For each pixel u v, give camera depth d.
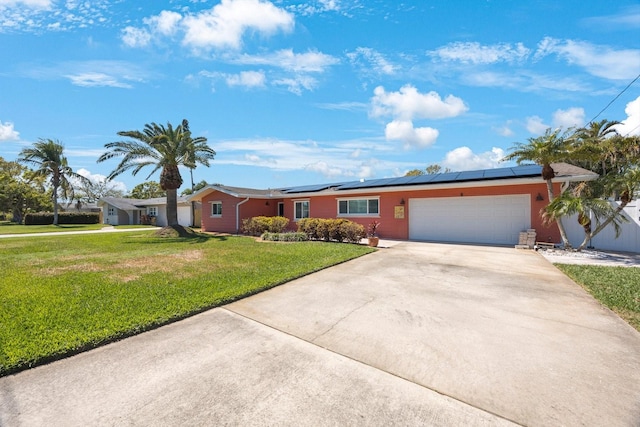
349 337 3.61
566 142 9.62
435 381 2.69
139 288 5.58
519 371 2.84
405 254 9.71
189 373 2.84
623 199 8.79
